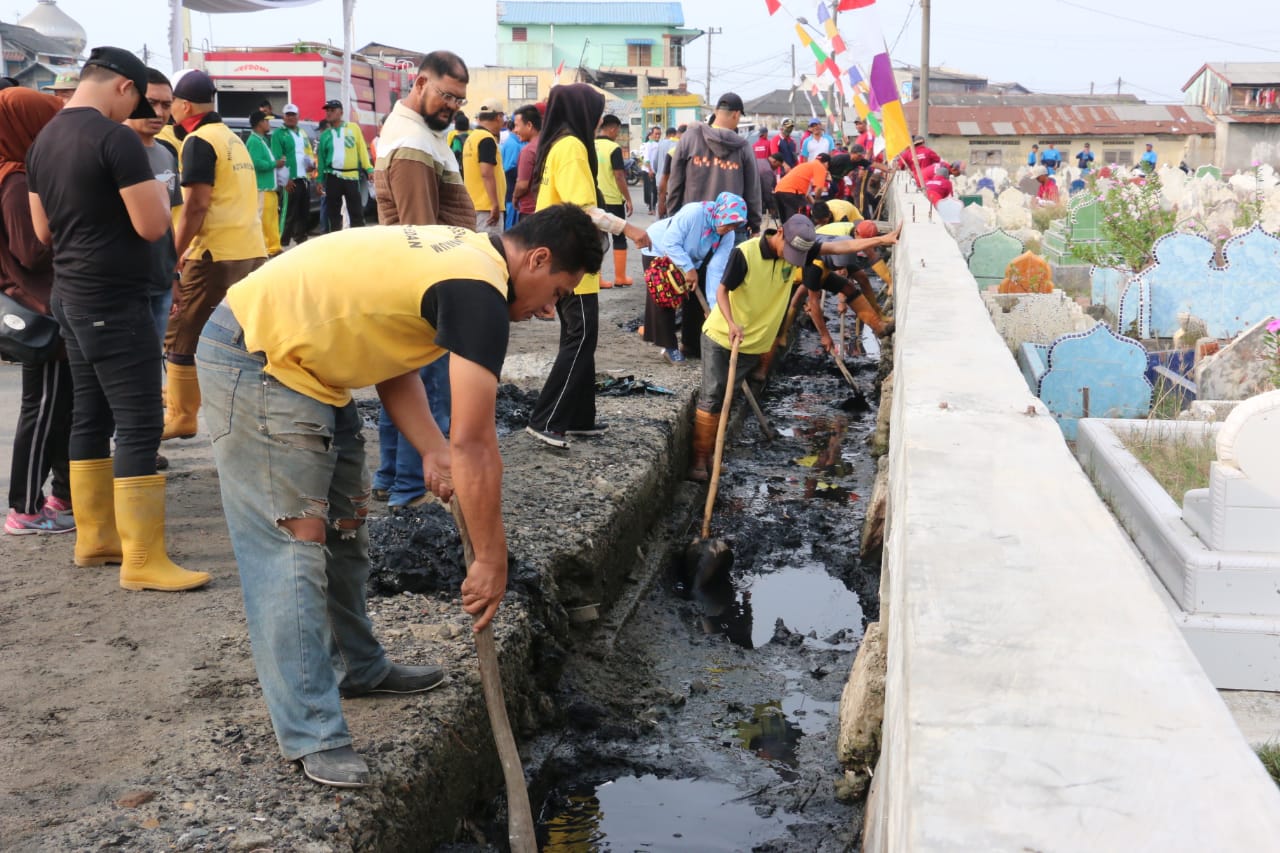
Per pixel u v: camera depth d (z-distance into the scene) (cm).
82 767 305
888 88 902
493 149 1182
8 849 265
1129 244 1203
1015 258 1001
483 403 272
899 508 300
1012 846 132
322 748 296
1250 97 5250
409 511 484
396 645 386
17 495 488
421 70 507
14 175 445
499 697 308
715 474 641
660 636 535
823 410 974
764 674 499
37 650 380
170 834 272
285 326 282
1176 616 337
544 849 366
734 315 700
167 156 573
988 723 159
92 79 416
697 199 966
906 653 186
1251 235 816
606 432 679
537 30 6962
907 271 724
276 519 293
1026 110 5562
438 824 330
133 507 427
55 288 419
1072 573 215
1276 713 321
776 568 630
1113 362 638
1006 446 308
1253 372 649
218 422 290
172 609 416
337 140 1523
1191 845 132
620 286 1289
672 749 430
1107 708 163
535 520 525
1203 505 352
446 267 279
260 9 1199
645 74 6253
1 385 762
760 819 385
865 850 300
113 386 421
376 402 762
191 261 612
